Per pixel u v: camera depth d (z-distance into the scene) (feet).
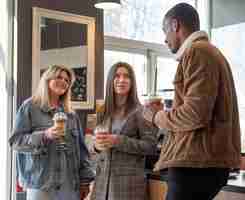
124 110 8.80
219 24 18.11
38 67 11.58
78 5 12.69
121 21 15.52
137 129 8.59
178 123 5.42
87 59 12.91
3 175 11.11
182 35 5.87
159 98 6.38
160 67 16.92
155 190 8.40
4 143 11.14
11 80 11.31
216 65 5.42
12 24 11.39
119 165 8.29
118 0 11.83
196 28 5.88
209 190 5.53
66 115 8.84
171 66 17.19
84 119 12.71
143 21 16.28
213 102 5.29
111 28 15.16
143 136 8.47
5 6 11.32
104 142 8.16
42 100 8.93
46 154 8.57
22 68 11.28
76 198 8.92
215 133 5.41
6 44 11.29
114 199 8.18
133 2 15.96
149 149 8.38
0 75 11.25
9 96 11.25
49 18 11.91
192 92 5.29
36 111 8.82
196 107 5.18
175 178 5.59
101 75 13.35
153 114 6.07
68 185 8.76
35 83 11.46
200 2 18.22
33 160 8.54
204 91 5.24
